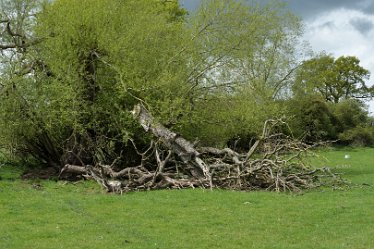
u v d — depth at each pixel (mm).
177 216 16391
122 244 12969
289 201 19047
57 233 14047
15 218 15945
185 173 24094
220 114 27484
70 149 26141
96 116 25531
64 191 21359
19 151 27750
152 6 29047
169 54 26672
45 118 24672
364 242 13195
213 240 13430
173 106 24328
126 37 25203
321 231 14469
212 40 28031
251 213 16828
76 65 24984
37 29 25969
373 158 42750
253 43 29797
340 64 88062
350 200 19422
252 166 22438
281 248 12664
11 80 24094
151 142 23219
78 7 25297
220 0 28062
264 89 32469
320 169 22719
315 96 55688
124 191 21047
